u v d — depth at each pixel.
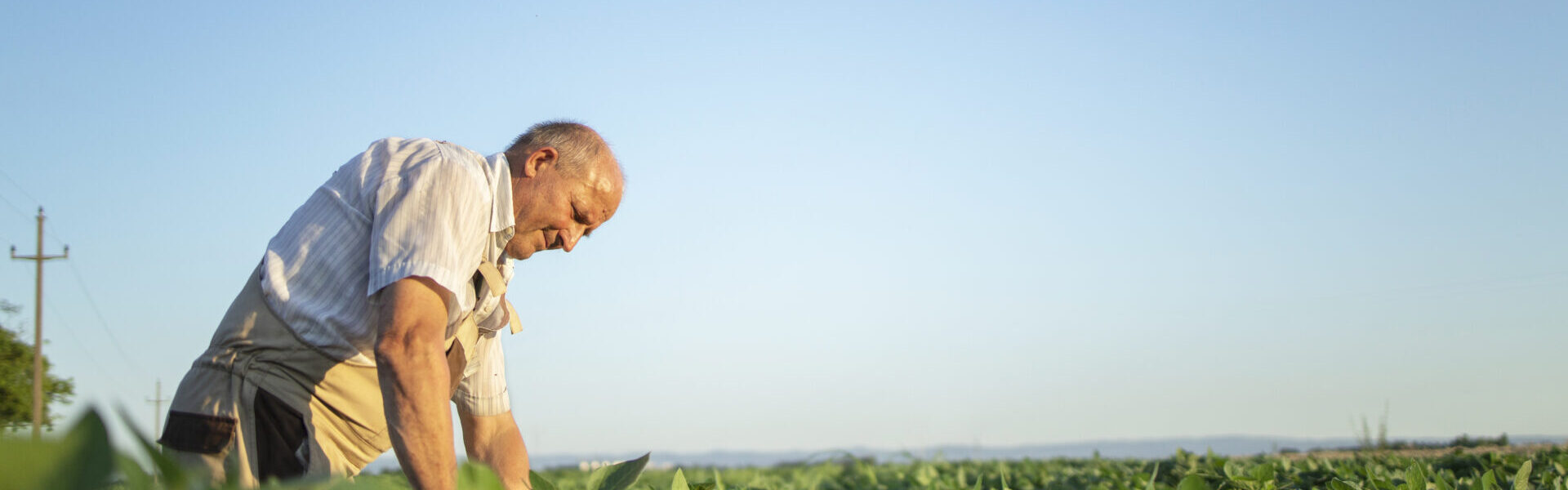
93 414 0.63
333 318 2.48
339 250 2.50
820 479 6.34
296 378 2.54
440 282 2.24
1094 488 4.54
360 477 0.89
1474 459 4.84
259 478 2.52
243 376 2.52
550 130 2.86
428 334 2.20
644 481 2.77
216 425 2.49
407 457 2.11
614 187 2.90
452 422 2.22
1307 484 3.98
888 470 8.15
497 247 2.71
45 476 0.60
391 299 2.21
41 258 23.59
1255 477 3.62
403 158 2.51
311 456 2.56
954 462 8.60
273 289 2.49
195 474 0.81
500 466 3.10
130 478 0.79
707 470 9.02
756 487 5.26
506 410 3.18
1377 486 3.20
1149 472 5.12
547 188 2.77
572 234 2.89
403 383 2.13
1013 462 8.86
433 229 2.31
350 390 2.59
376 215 2.43
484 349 3.08
